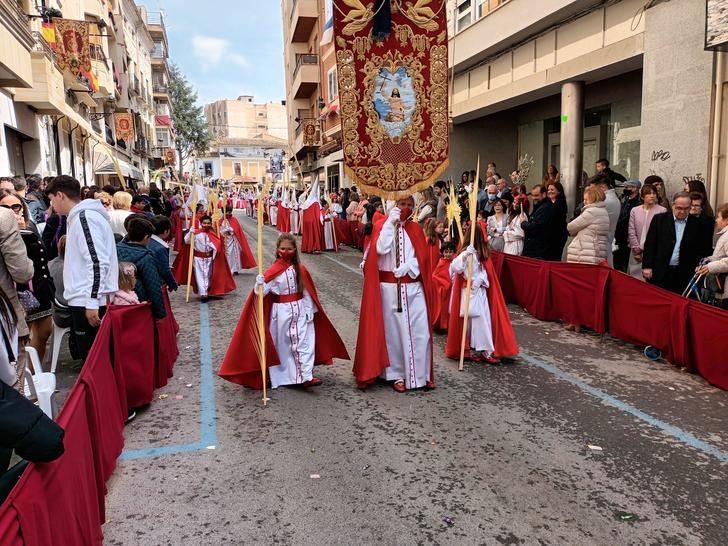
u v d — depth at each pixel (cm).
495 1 1418
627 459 422
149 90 4875
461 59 1588
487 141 1797
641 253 817
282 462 424
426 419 500
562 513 354
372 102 538
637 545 323
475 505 364
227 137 8219
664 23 941
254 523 348
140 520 353
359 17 527
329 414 515
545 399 543
